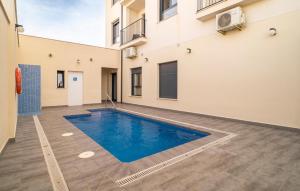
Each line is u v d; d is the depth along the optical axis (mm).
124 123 6523
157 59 8461
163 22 8047
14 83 3857
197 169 2430
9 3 3387
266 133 4172
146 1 9117
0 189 1943
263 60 4781
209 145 3389
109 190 1932
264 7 4742
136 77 10336
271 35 4613
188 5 6852
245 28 5133
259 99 4883
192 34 6723
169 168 2455
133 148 4133
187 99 6996
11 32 3582
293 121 4281
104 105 9961
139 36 9344
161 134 5215
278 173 2328
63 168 2447
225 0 5195
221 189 1971
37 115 6703
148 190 1937
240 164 2586
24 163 2600
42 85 8766
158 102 8477
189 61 6875
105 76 12500
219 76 5852
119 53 11477
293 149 3166
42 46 8727
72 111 7840
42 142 3555
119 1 11328
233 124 5141
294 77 4254
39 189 1952
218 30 5418
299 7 4168
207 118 6082
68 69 9523
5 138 3180
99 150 3135
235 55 5391
